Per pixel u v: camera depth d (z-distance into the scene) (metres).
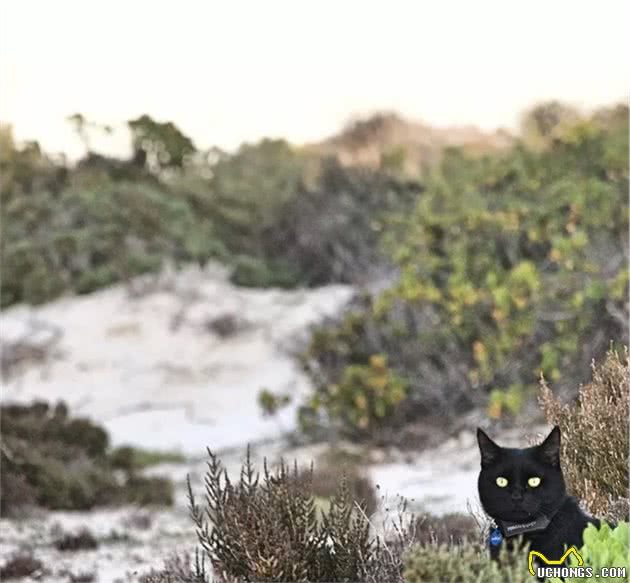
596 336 13.84
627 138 17.09
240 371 21.58
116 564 9.94
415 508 10.39
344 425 15.71
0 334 23.88
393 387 15.14
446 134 24.11
